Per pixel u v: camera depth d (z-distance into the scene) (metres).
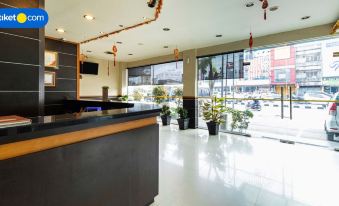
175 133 6.16
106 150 1.72
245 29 4.80
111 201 1.78
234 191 2.59
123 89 9.70
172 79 7.95
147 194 2.23
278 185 2.74
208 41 5.87
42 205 1.27
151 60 8.52
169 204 2.29
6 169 1.11
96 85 8.91
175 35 5.28
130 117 1.94
